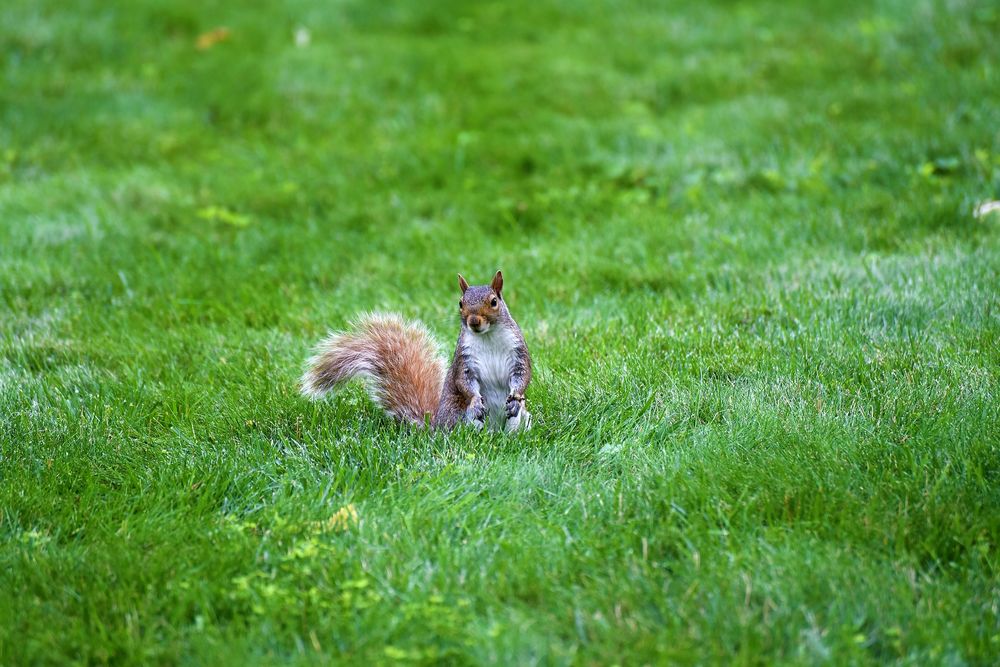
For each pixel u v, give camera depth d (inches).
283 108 746.2
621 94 755.4
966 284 427.5
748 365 371.2
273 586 247.9
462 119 724.7
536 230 561.3
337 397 362.0
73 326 443.2
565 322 425.4
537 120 706.2
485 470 306.0
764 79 762.2
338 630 237.9
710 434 320.8
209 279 498.6
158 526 283.6
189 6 922.7
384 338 357.1
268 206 599.8
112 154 680.4
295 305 464.8
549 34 894.4
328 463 319.9
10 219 570.9
